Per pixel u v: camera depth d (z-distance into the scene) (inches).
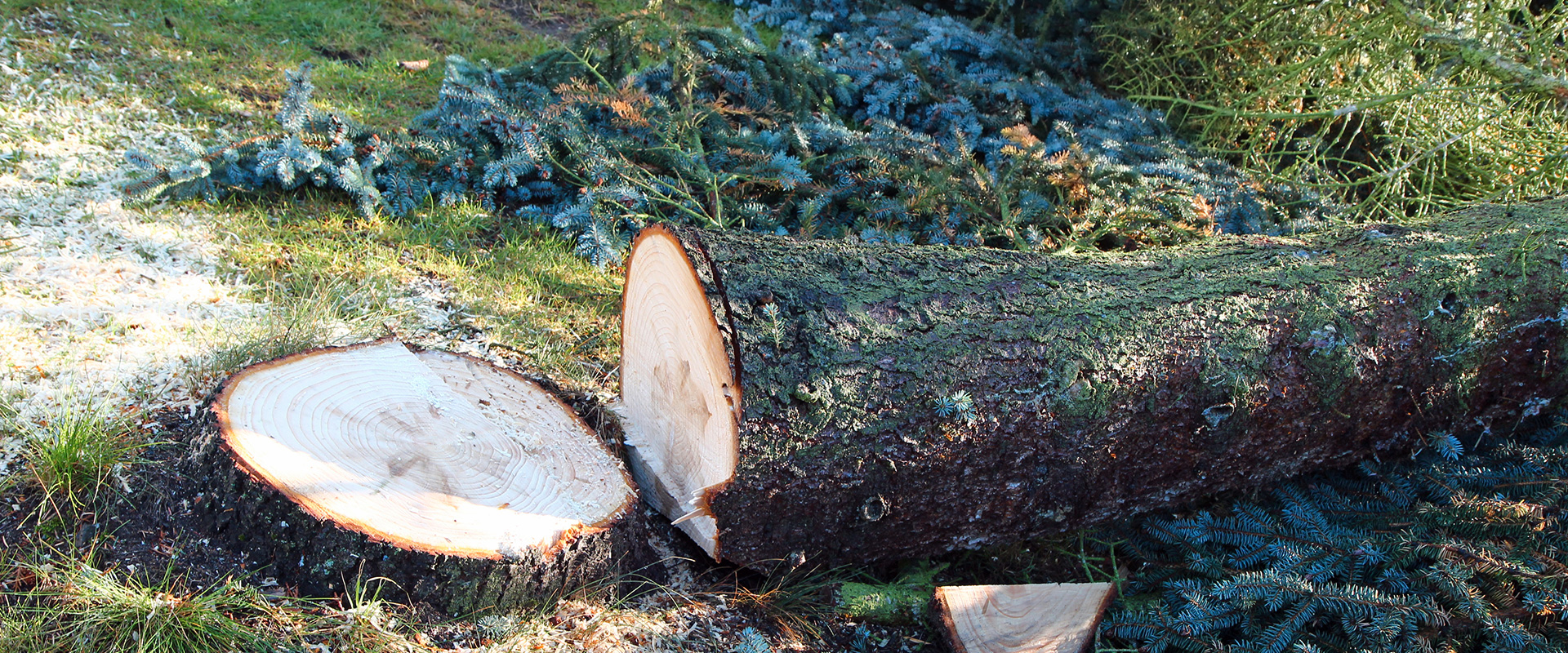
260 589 73.3
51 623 68.6
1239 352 90.2
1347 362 93.4
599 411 97.7
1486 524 87.1
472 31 199.9
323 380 85.0
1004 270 93.8
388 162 138.2
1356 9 163.6
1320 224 143.0
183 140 128.3
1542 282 99.4
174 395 92.0
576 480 83.5
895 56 178.1
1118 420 88.4
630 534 83.3
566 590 80.0
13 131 133.4
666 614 83.2
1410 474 99.9
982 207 141.3
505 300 123.0
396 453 79.3
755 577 91.0
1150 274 96.9
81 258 110.8
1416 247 102.3
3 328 95.4
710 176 138.2
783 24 219.6
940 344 83.7
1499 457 100.6
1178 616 85.3
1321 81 170.7
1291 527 95.3
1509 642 76.0
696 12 225.5
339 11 193.9
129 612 69.1
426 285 123.0
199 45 171.2
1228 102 175.5
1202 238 138.0
